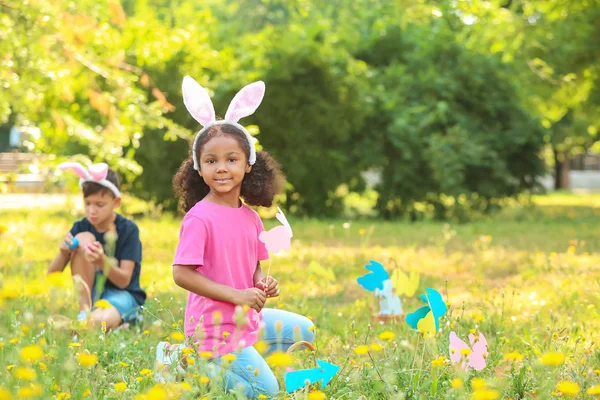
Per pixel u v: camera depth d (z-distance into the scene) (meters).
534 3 12.91
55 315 4.01
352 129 16.12
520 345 4.11
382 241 10.94
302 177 16.06
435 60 17.61
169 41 11.14
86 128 10.17
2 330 3.47
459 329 4.09
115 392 2.97
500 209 17.62
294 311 5.32
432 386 3.03
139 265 5.04
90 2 9.42
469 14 13.10
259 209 16.33
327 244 10.51
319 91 15.59
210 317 3.33
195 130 14.84
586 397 3.07
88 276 4.88
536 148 17.78
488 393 2.55
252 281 3.54
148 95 14.80
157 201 15.55
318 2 20.77
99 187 4.91
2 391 2.39
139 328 4.71
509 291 6.20
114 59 8.77
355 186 16.77
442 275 7.54
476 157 16.05
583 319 4.88
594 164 42.66
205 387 2.87
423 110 16.78
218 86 15.35
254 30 25.59
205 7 21.41
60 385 2.98
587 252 9.16
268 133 15.70
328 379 3.12
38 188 23.75
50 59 8.54
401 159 16.55
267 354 3.73
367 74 16.94
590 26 14.27
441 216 16.70
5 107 9.18
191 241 3.35
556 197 29.41
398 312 5.01
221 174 3.39
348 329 4.40
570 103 16.23
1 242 9.51
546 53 14.29
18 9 8.09
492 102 17.17
